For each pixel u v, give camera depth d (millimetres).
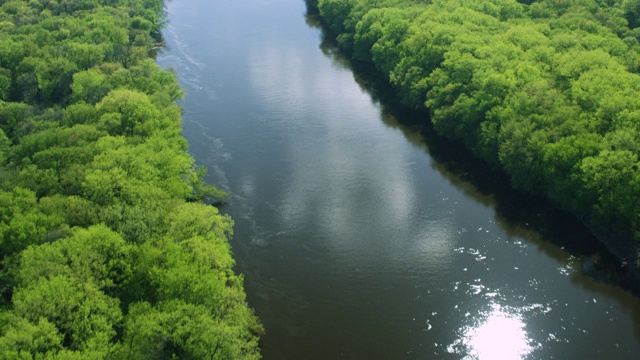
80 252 81875
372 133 159625
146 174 107938
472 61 147125
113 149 114125
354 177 138375
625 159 104250
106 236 85188
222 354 72750
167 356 70938
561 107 122812
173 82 165625
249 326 90062
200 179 133750
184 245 89562
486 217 123000
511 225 120188
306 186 134750
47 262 78438
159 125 131750
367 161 145625
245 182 136500
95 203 98500
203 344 71500
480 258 110750
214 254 88125
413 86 163250
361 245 114562
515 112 128875
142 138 124438
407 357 89000
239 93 184500
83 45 168875
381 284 104188
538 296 101125
